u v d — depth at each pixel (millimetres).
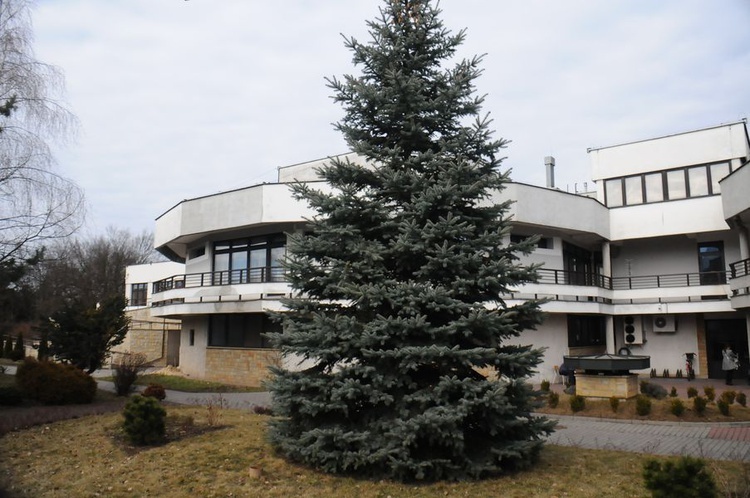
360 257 8195
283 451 8430
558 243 24906
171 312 25344
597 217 25422
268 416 12539
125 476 7902
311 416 8039
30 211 15883
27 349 37500
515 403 7797
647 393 16375
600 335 28328
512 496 6766
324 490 6980
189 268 27828
